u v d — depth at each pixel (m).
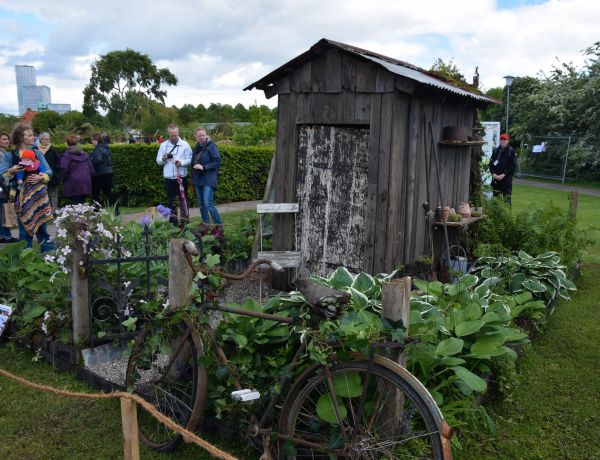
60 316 4.41
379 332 2.72
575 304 6.12
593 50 24.98
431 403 2.43
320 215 5.99
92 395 2.58
